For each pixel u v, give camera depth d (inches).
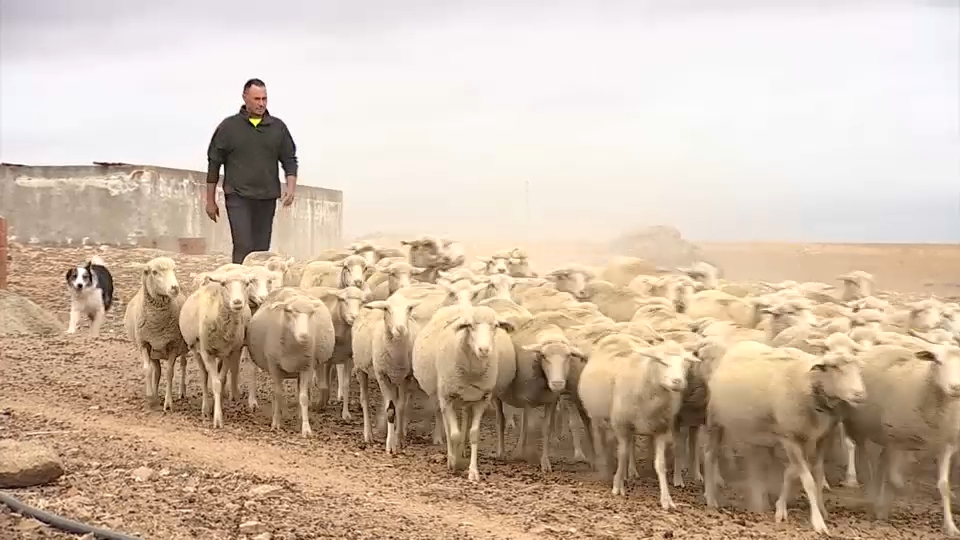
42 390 634.8
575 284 708.0
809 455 456.1
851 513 469.7
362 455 519.8
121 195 1298.0
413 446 555.8
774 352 462.3
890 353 470.9
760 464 491.5
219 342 568.4
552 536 389.4
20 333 848.9
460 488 460.4
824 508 458.3
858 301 681.0
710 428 474.0
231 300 556.7
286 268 757.9
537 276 794.8
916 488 523.2
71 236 1309.1
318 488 433.1
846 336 475.2
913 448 462.3
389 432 539.2
